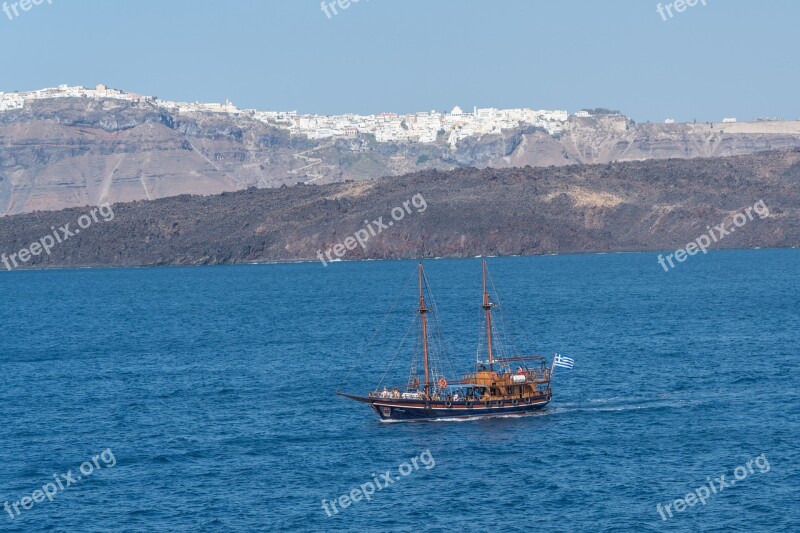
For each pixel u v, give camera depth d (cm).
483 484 16425
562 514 15125
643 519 14900
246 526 14888
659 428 19538
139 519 15225
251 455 18288
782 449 17938
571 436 19038
